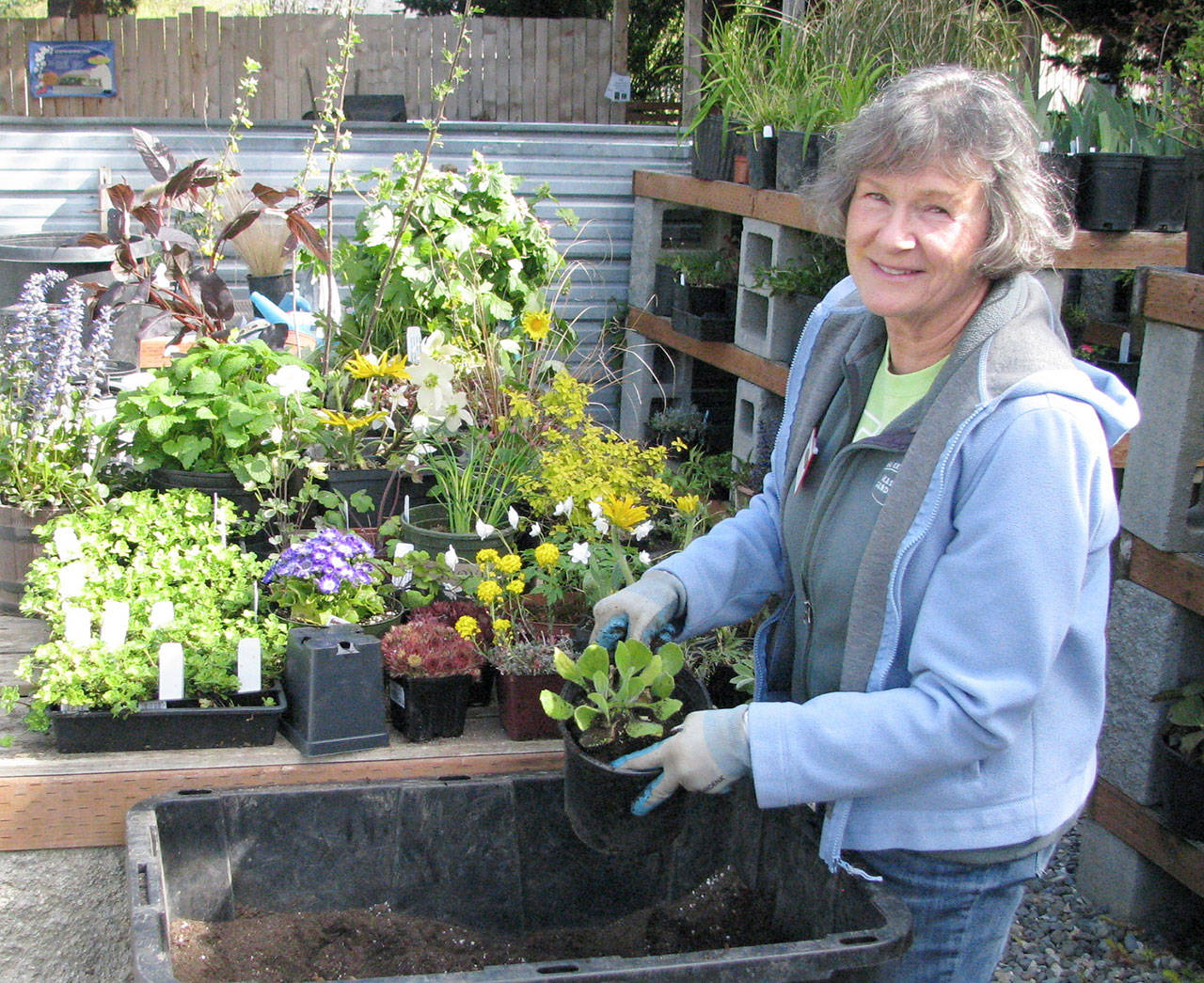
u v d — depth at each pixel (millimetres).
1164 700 2510
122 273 3414
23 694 2295
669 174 5480
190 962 1731
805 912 1732
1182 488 2441
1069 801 1525
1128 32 5730
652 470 3652
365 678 2182
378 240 3889
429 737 2260
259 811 1836
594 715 1677
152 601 2424
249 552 2869
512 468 3232
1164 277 2391
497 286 4121
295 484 3131
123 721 2107
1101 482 1391
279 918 1849
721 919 1880
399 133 5918
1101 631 1491
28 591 2492
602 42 10320
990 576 1352
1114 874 2725
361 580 2387
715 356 4816
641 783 1553
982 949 1583
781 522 1783
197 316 3502
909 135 1367
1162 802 2584
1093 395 1388
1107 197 3318
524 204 4270
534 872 1955
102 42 9469
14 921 2076
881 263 1434
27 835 2055
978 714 1349
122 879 2107
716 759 1462
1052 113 3781
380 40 9898
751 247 4555
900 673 1485
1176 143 3445
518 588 2465
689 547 1815
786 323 4340
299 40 9719
